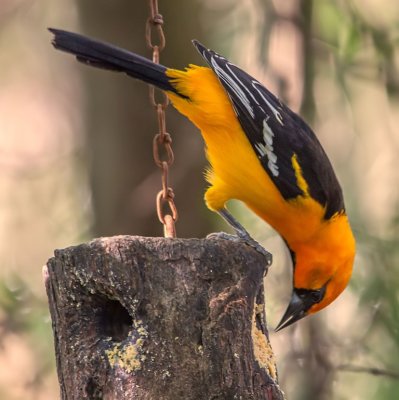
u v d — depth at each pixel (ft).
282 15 40.73
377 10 43.47
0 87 55.11
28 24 53.11
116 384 24.67
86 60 29.19
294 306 31.65
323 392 38.58
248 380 24.67
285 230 30.86
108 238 25.20
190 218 44.27
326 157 30.66
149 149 44.34
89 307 25.52
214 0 45.70
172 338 24.58
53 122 55.11
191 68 29.89
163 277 24.77
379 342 39.01
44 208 46.75
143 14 44.09
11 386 42.09
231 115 29.40
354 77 41.04
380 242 39.09
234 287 24.97
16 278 42.32
